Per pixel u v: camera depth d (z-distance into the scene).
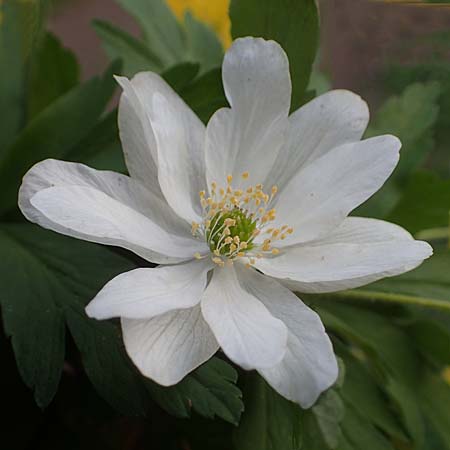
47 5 0.13
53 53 0.14
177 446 0.13
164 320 0.11
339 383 0.11
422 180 0.14
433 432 0.14
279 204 0.12
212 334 0.11
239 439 0.11
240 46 0.12
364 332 0.13
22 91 0.14
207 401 0.11
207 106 0.12
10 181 0.13
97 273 0.12
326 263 0.11
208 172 0.12
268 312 0.11
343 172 0.12
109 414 0.13
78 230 0.10
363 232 0.12
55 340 0.11
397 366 0.13
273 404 0.12
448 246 0.13
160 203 0.12
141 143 0.11
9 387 0.13
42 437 0.13
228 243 0.12
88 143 0.13
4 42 0.14
